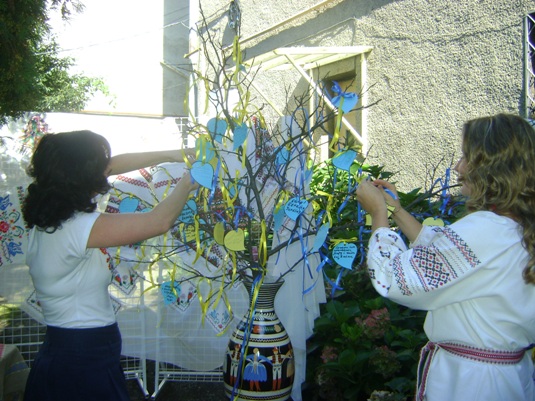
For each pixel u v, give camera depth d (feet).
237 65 6.72
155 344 10.46
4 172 9.96
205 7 30.07
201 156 6.07
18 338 11.29
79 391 5.81
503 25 14.51
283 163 7.51
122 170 7.36
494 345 4.67
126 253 9.76
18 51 10.02
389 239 5.05
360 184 5.59
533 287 4.62
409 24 17.46
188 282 10.12
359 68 19.45
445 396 4.83
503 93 14.58
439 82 16.44
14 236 9.99
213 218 7.75
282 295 8.43
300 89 22.77
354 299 10.47
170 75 45.16
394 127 18.11
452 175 15.85
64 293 5.87
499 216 4.69
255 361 7.17
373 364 8.36
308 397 9.76
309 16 22.38
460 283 4.63
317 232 7.02
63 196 5.73
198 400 10.46
